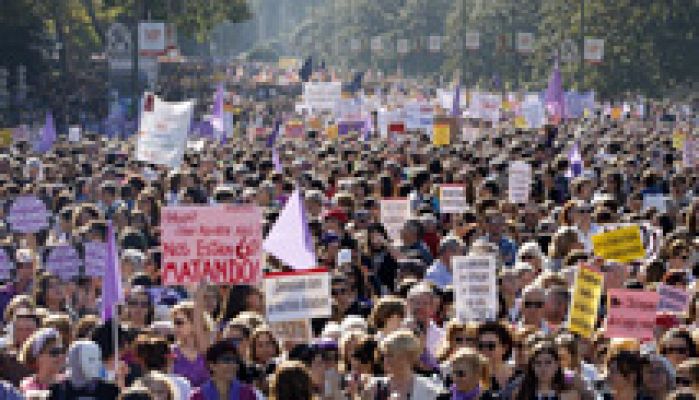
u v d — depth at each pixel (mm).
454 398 32344
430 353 36156
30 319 37312
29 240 56375
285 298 37000
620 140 118062
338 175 78438
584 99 176125
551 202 67125
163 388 31562
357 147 105500
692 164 98188
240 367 32719
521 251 48562
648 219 62406
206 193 66938
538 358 32312
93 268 45500
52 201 69000
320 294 37156
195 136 140500
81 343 31688
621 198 72688
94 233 48938
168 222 36844
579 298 37250
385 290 49844
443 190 63062
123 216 57000
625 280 43562
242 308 38812
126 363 35062
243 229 37094
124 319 39250
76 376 31562
